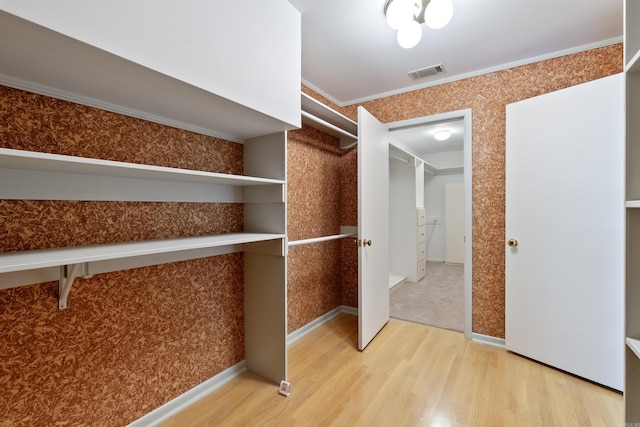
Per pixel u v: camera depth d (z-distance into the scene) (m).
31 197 1.10
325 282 2.94
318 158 2.82
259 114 1.44
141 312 1.45
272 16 1.46
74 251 1.06
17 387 1.09
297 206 2.55
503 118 2.32
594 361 1.82
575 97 1.90
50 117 1.15
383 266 2.72
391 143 3.73
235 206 1.92
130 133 1.39
